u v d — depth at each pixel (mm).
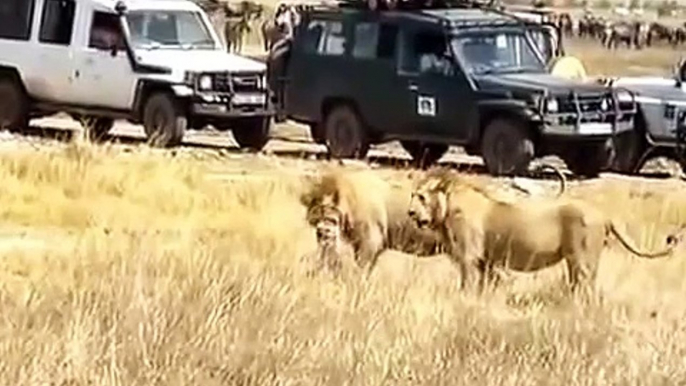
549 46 25906
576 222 14016
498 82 24312
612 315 12289
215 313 11109
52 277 12906
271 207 18781
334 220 14461
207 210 18828
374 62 25484
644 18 81500
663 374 10109
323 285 13141
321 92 26172
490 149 24328
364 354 10211
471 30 24828
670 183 23984
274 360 9977
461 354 10320
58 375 9516
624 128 24766
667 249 15953
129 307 11195
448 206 14031
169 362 9828
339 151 25969
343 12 26000
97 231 16781
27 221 17875
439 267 15000
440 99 24734
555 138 24000
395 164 25453
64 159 21094
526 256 13992
